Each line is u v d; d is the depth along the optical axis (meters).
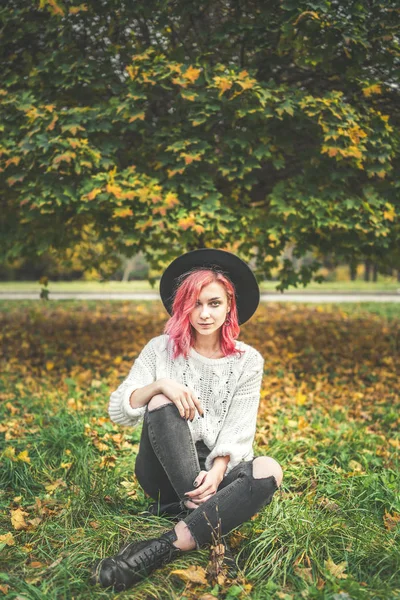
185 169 4.97
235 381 2.36
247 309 2.52
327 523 2.46
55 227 5.55
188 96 4.66
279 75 5.51
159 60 4.76
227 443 2.25
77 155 4.73
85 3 4.73
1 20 5.19
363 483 2.87
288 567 2.23
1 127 4.93
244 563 2.28
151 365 2.41
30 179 5.09
